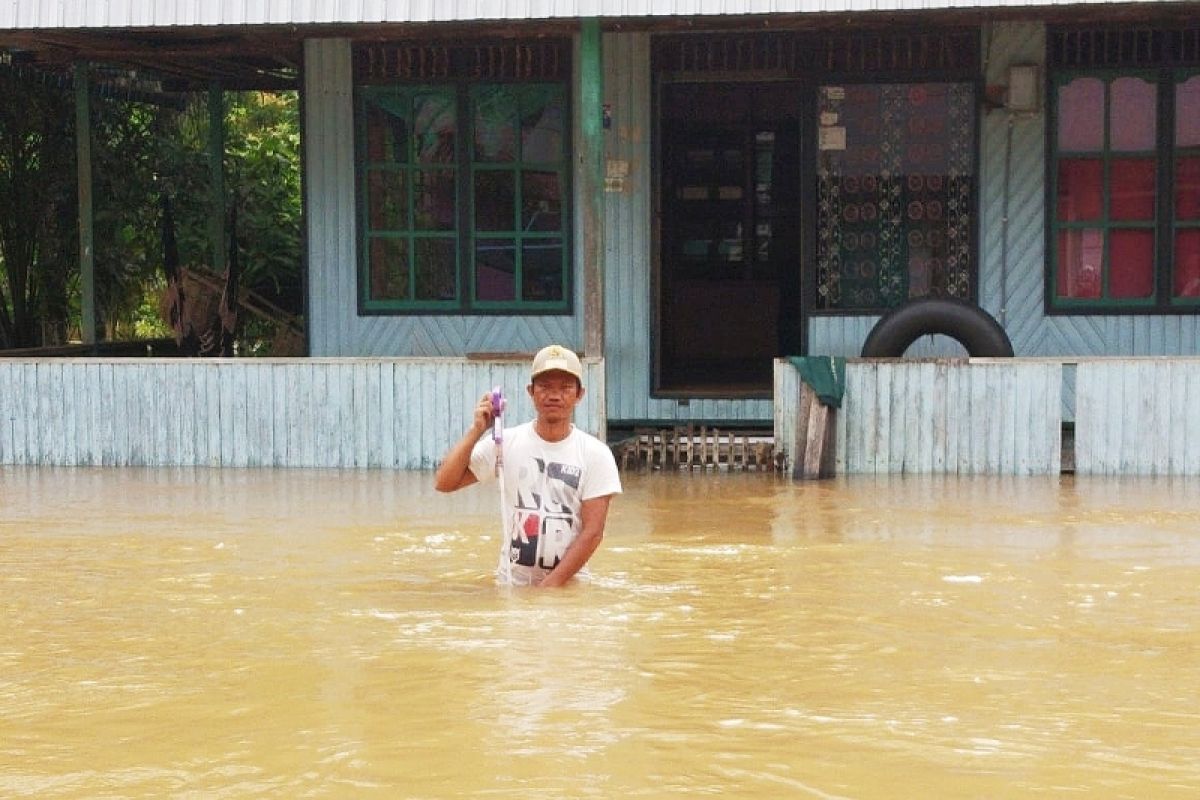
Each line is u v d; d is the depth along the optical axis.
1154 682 4.75
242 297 16.53
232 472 11.02
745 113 15.79
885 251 12.73
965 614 5.76
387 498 9.46
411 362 11.14
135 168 16.59
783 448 10.97
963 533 8.02
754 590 6.26
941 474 10.95
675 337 16.00
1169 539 7.77
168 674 4.84
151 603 5.98
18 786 3.79
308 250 13.09
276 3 10.88
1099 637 5.38
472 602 5.95
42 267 15.69
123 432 11.40
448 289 13.04
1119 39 12.41
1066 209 12.62
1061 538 7.82
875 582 6.46
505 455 6.35
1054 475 10.85
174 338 16.05
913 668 4.91
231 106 18.75
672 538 7.87
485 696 4.53
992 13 10.78
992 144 12.58
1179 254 12.59
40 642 5.32
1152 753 4.02
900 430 10.98
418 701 4.48
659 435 11.61
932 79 12.55
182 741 4.13
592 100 11.04
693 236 16.25
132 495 9.69
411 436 11.18
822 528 8.25
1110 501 9.41
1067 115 12.55
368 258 13.05
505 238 12.96
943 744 4.09
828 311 12.77
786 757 3.97
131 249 17.19
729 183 16.14
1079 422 10.91
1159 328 12.62
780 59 12.66
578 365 6.28
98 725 4.29
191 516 8.65
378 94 12.92
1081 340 12.66
